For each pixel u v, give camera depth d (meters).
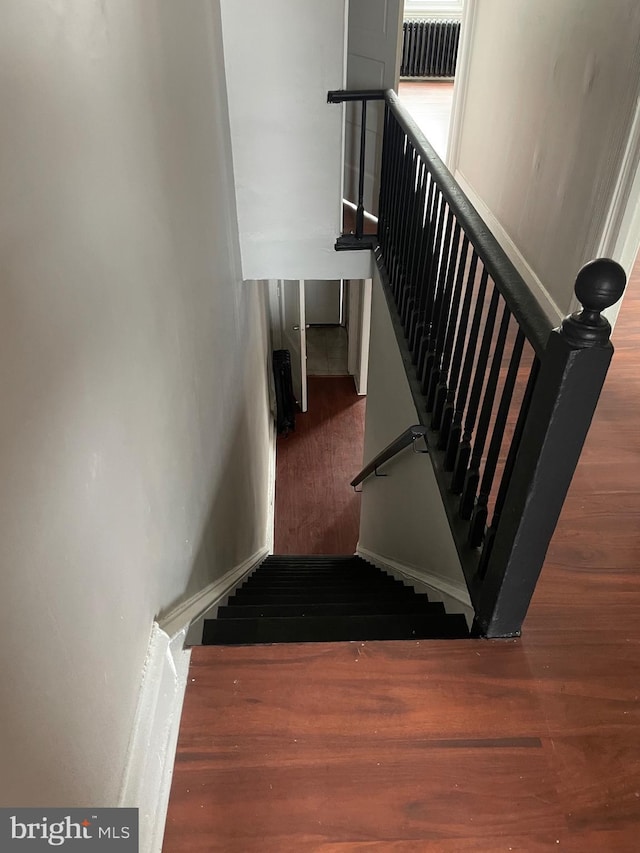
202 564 2.12
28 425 0.77
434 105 6.96
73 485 0.92
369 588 2.80
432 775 1.34
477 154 4.07
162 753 1.32
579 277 1.11
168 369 1.58
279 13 2.60
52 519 0.85
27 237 0.77
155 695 1.33
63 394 0.88
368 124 4.04
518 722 1.45
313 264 3.40
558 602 1.77
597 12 2.38
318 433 6.43
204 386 2.16
